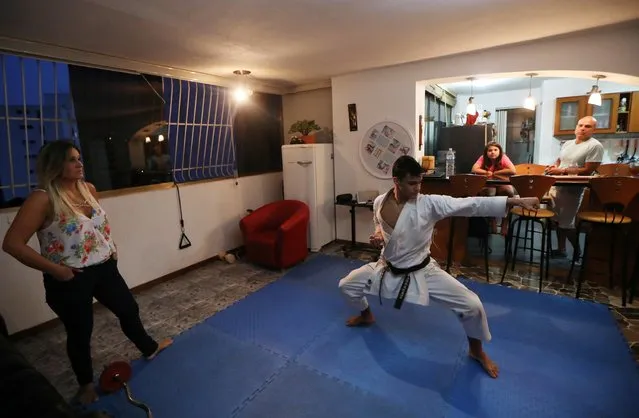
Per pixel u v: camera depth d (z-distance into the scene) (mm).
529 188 2988
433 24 2547
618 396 1855
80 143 3062
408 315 2789
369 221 4547
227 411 1877
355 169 4469
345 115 4426
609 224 2750
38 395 981
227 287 3516
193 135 4035
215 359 2330
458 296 1979
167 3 2010
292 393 1993
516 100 6582
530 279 3371
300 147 4355
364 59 3564
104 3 1979
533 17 2477
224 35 2631
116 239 3289
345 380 2082
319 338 2533
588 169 3098
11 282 2656
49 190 1752
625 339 2365
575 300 2904
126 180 3426
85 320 1889
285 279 3652
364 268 2375
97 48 2906
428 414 1799
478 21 2520
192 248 4035
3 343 1210
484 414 1779
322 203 4500
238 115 4613
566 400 1845
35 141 2795
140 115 3500
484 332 1989
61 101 2922
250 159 4863
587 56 2980
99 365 2312
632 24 2701
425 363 2199
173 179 3852
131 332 2217
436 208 2041
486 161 3879
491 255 4066
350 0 2053
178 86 3811
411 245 2086
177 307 3107
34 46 2686
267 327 2713
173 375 2180
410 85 3885
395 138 4086
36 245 2754
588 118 3596
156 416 1854
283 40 2795
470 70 3490
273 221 4312
